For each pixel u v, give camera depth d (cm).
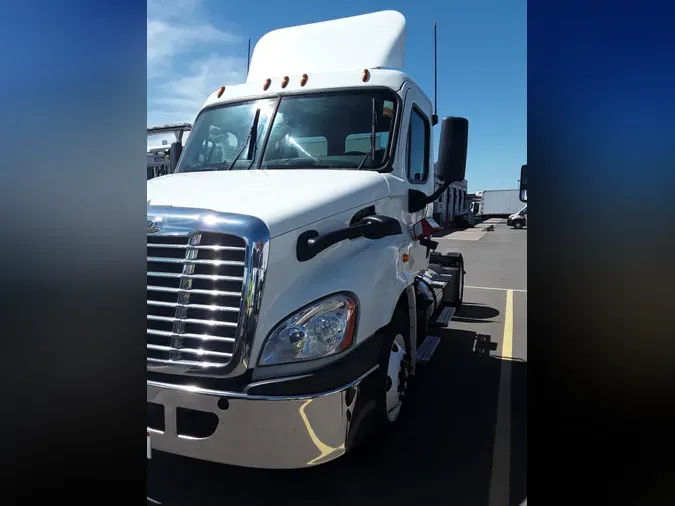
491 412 352
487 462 289
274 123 350
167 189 271
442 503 253
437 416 346
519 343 528
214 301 221
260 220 223
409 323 336
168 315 226
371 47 377
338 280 240
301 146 342
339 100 346
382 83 345
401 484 268
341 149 338
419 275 422
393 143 337
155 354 225
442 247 1562
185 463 285
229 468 280
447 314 498
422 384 404
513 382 410
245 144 353
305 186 274
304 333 222
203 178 300
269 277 220
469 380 414
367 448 300
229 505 248
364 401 245
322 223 250
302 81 359
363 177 302
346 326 235
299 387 214
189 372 218
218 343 221
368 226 271
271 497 256
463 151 344
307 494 258
